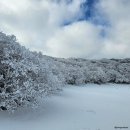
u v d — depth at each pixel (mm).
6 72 7340
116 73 28516
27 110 7570
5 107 7238
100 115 7871
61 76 16031
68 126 6289
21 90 7121
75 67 24172
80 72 21703
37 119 6746
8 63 7324
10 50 7805
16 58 8008
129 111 8977
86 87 19828
